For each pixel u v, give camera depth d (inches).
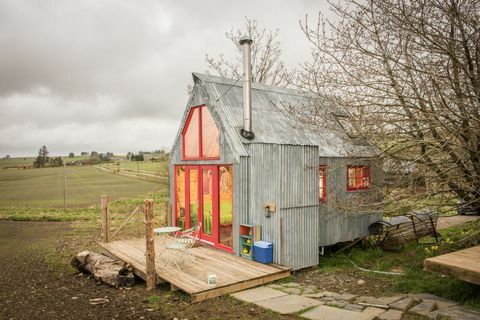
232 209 399.2
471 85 295.3
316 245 396.2
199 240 452.1
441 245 449.1
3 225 797.9
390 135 336.2
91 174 2837.1
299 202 377.7
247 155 388.8
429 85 307.3
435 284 301.9
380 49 322.0
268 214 367.9
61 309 287.7
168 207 532.1
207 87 442.6
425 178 340.8
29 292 336.5
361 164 449.1
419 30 298.7
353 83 339.3
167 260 375.6
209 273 330.6
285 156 363.3
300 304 266.4
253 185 384.2
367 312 241.1
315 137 476.7
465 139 320.2
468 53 292.5
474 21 280.1
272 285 324.8
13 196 1536.7
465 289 275.4
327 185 453.4
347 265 404.8
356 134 357.1
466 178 334.6
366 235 504.1
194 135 477.1
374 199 416.2
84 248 545.6
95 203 1230.9
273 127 445.4
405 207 363.3
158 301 294.7
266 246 359.9
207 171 445.7
